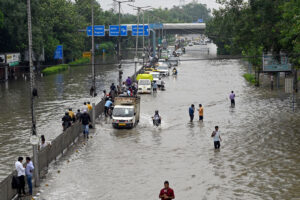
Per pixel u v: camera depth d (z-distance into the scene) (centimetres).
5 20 8450
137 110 4022
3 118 4306
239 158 2820
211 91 6128
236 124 3859
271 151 2964
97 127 3866
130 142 3303
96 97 5716
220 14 5759
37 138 2345
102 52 16300
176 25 19250
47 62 11244
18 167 2197
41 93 6181
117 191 2273
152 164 2730
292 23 4234
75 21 12338
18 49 9188
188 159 2825
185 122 4025
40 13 9256
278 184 2331
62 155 2942
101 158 2878
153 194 2225
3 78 7938
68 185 2369
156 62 11150
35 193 2252
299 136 3347
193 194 2214
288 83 4416
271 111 4409
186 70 9750
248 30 5253
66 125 3466
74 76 8838
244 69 9825
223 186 2319
